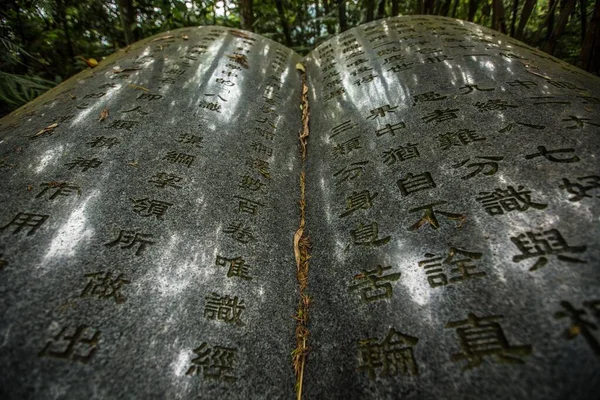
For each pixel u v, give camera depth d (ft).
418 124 7.39
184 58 11.25
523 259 4.31
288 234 6.79
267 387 4.60
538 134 5.99
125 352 4.16
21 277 4.45
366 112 8.73
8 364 3.70
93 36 19.24
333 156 8.09
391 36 12.30
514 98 7.12
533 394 3.27
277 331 5.22
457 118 7.07
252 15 19.58
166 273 5.13
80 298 4.46
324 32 25.35
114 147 6.96
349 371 4.49
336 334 4.98
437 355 4.02
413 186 6.11
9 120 8.25
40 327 4.07
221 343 4.74
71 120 7.70
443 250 4.94
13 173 6.03
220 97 9.55
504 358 3.63
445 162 6.23
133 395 3.87
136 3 18.83
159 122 7.97
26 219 5.20
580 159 5.24
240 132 8.66
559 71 8.41
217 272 5.51
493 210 5.05
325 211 6.92
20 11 15.07
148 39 13.76
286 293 5.77
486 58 9.09
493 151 5.99
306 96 11.96
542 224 4.56
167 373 4.19
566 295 3.77
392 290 4.91
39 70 17.26
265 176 7.80
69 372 3.80
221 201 6.68
